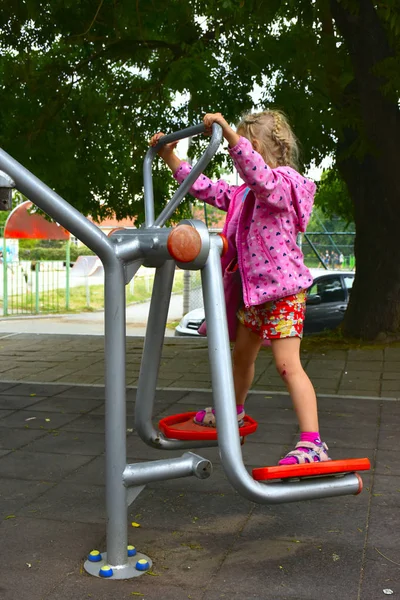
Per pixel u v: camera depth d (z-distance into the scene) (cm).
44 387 621
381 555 271
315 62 755
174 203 268
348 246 2005
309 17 750
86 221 239
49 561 266
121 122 955
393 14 698
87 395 586
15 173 228
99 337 988
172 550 276
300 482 245
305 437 275
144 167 290
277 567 261
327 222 2608
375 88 782
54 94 885
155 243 244
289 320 282
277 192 270
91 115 905
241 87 923
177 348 872
